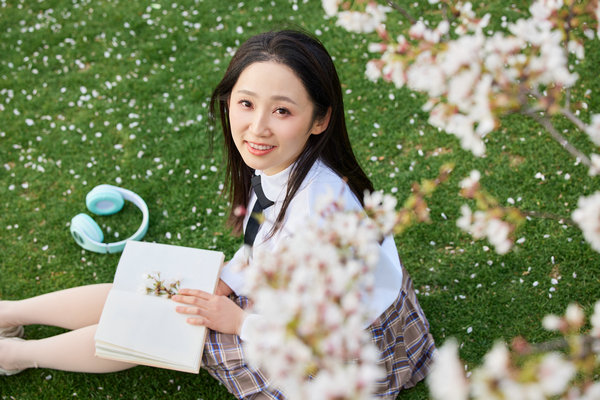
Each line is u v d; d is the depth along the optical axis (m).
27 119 3.64
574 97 3.43
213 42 4.08
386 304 2.01
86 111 3.71
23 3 4.46
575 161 3.13
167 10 4.34
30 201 3.26
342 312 1.04
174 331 2.05
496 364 0.94
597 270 2.70
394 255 2.05
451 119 1.16
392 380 2.29
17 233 3.12
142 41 4.14
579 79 3.51
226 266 2.31
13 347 2.35
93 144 3.52
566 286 2.68
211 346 2.09
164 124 3.61
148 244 2.29
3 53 4.12
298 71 1.77
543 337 2.54
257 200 2.21
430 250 2.90
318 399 0.95
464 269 2.81
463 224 1.37
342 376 0.95
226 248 3.01
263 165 1.92
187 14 4.27
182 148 3.45
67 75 3.96
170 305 2.10
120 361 2.28
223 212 3.15
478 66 1.11
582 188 3.02
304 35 1.86
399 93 3.61
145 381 2.53
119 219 3.17
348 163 2.13
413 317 2.37
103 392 2.50
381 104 3.57
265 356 1.03
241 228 2.55
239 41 4.07
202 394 2.48
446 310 2.69
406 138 3.40
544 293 2.67
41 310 2.38
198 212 3.17
